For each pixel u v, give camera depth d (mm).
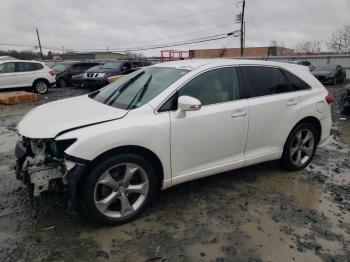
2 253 2828
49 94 15445
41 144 3211
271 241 3068
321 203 3840
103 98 4027
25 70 14992
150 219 3406
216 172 3873
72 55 63875
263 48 51781
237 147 3969
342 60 31094
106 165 3061
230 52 53344
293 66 4691
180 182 3615
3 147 6059
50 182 3090
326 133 4934
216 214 3527
